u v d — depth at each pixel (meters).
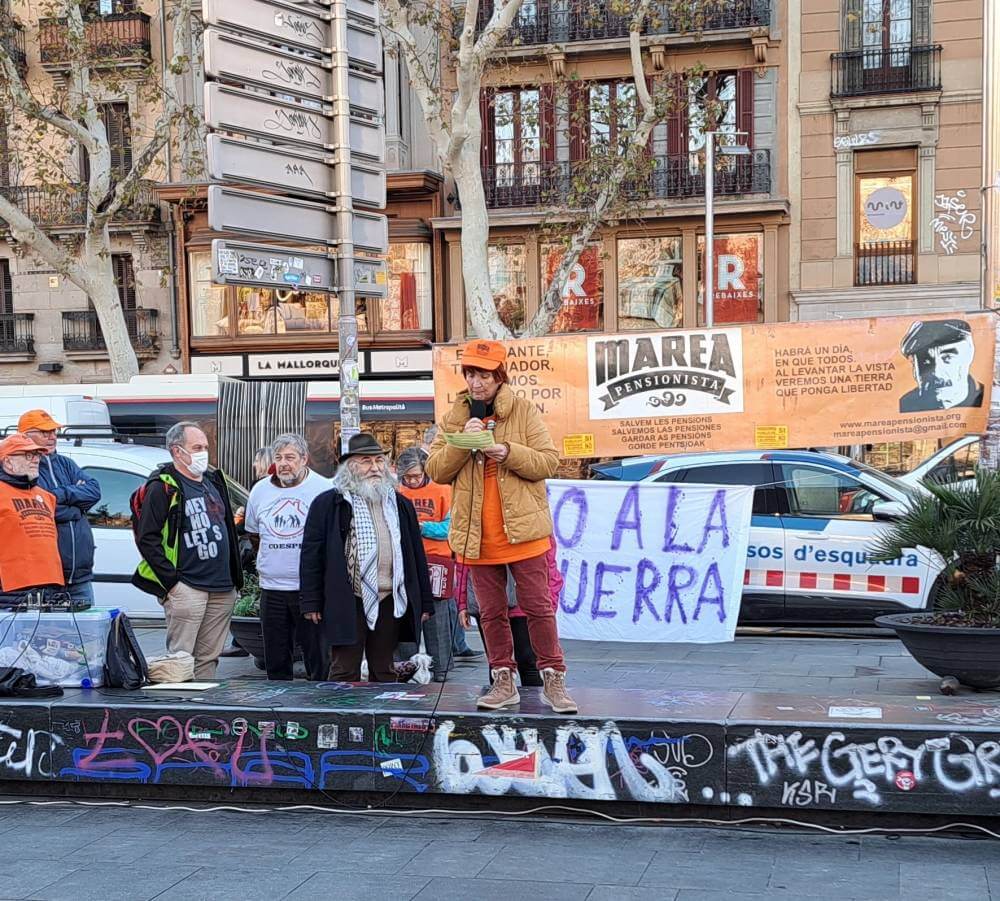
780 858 5.37
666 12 28.72
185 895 4.98
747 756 5.80
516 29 29.50
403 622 7.33
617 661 10.12
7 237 30.97
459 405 6.07
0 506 7.21
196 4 29.22
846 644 10.91
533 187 29.77
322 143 8.97
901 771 5.61
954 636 7.17
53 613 7.01
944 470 11.74
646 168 22.42
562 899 4.84
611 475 12.16
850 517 11.41
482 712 6.13
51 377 31.95
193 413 20.70
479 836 5.80
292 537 7.89
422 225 30.42
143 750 6.45
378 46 9.34
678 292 29.59
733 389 11.45
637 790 5.90
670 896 4.86
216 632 7.76
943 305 28.25
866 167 28.75
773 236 28.98
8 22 25.72
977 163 27.98
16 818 6.26
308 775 6.29
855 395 11.23
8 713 6.59
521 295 30.25
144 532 7.42
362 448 7.08
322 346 30.78
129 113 30.28
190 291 31.11
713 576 10.89
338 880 5.14
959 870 5.17
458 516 6.09
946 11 28.02
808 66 28.78
